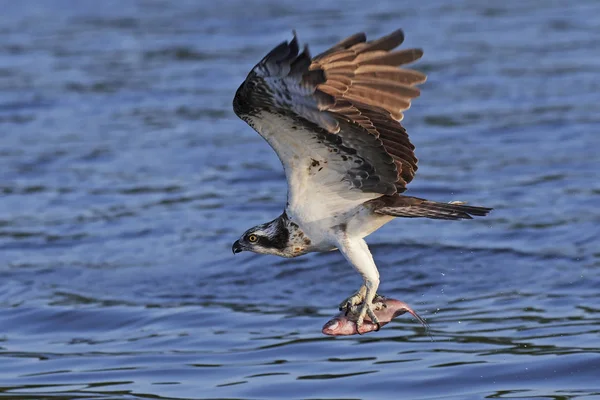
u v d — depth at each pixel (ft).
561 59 86.99
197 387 37.19
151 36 102.89
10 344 42.50
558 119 71.87
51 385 37.86
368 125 28.60
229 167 67.36
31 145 72.33
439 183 61.21
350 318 31.50
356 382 36.99
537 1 110.83
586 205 55.93
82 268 51.11
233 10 112.47
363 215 30.63
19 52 97.81
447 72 85.35
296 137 28.78
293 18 106.22
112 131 75.25
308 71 25.85
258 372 38.37
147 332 43.24
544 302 44.34
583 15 102.78
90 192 63.10
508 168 63.31
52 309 45.91
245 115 28.12
